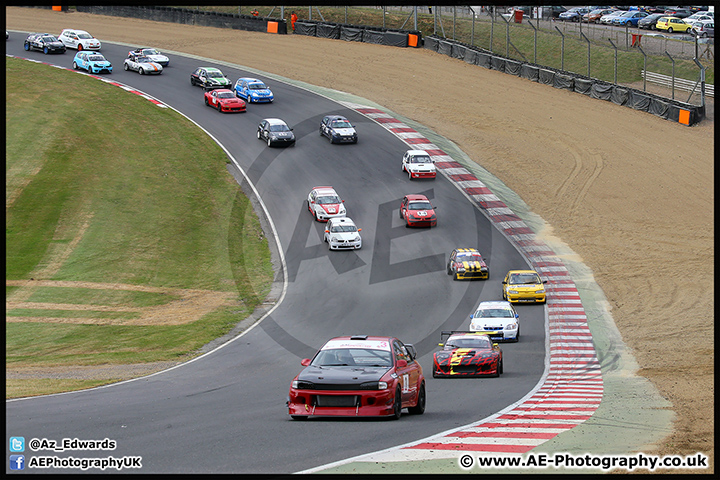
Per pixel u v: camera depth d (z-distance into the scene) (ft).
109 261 425.69
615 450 122.93
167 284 403.75
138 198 519.60
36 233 453.58
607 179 571.28
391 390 142.31
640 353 280.51
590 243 469.16
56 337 305.73
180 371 246.47
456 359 238.89
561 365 263.29
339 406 140.97
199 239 472.85
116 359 268.21
